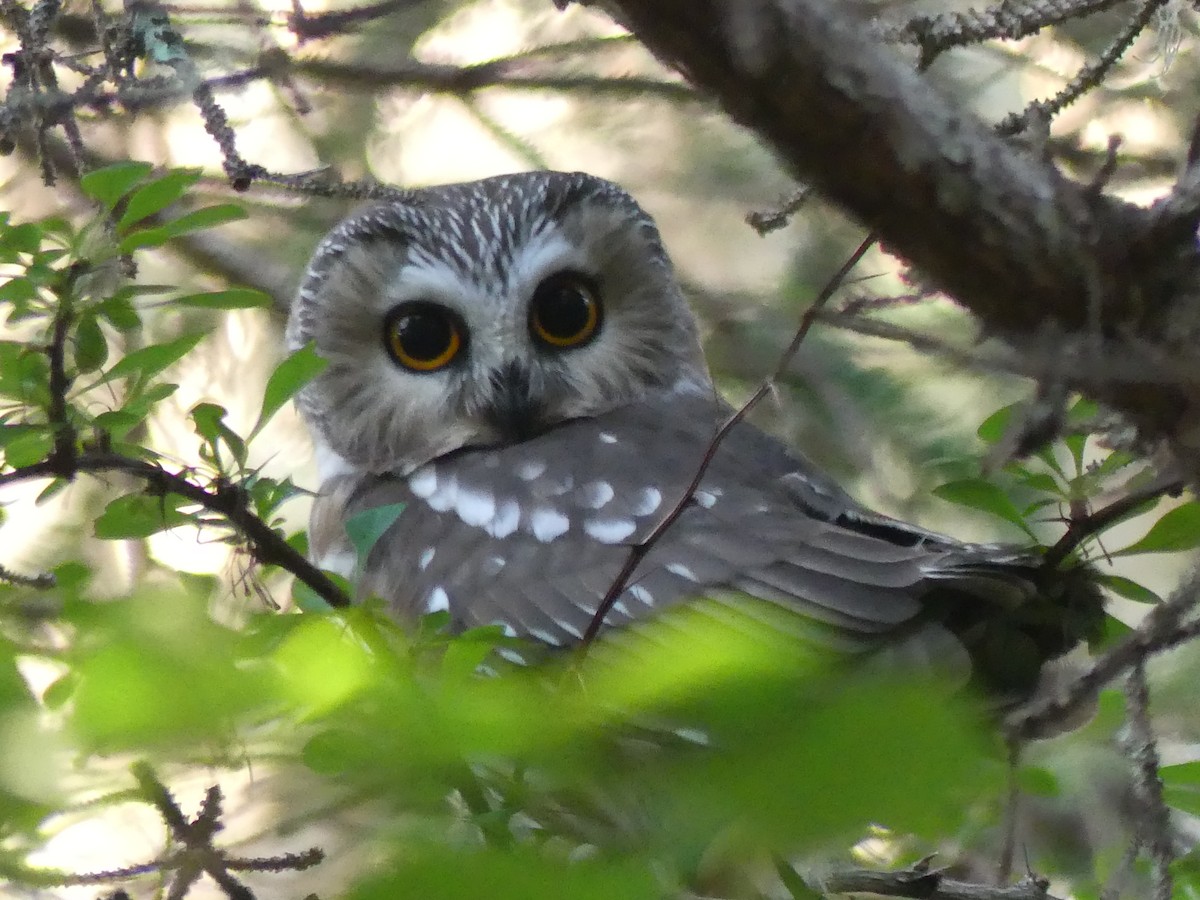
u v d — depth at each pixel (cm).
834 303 663
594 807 313
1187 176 544
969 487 591
